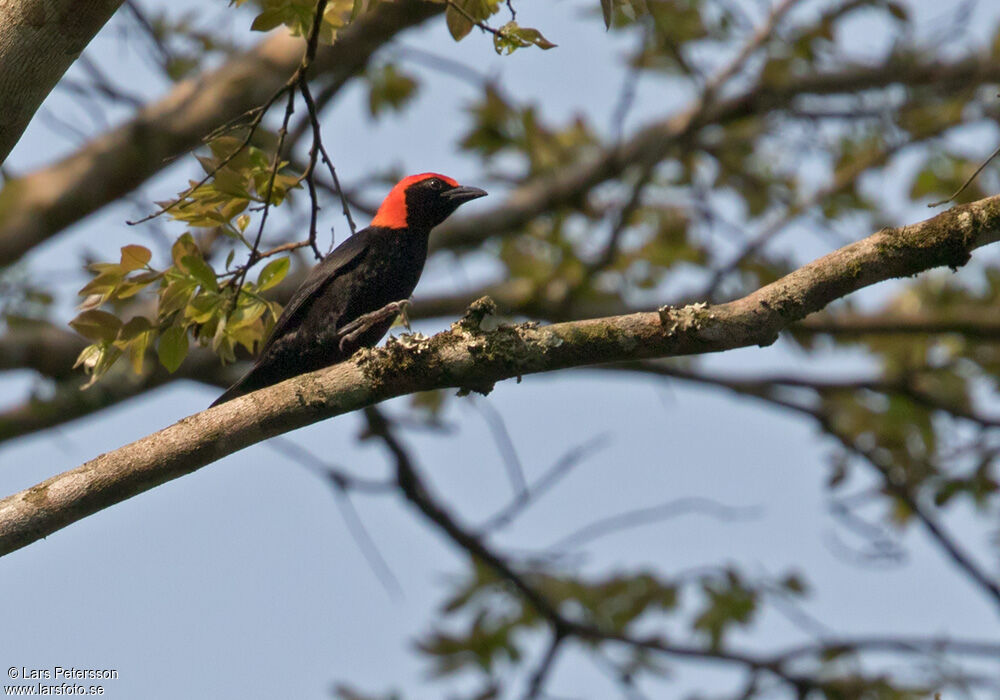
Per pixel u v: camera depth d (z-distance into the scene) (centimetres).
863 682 1463
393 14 1114
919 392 1619
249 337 776
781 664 1516
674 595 1597
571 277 1465
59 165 1155
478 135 1529
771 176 1619
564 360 639
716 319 618
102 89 1291
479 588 1645
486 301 654
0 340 1266
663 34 1372
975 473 1573
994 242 593
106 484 635
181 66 1384
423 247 1041
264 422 653
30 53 598
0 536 620
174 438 646
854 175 1555
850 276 603
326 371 664
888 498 1650
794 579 1564
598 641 1568
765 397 1636
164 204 737
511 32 712
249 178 723
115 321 708
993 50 1546
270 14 708
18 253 1131
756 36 1450
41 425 1343
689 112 1449
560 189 1489
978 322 1554
